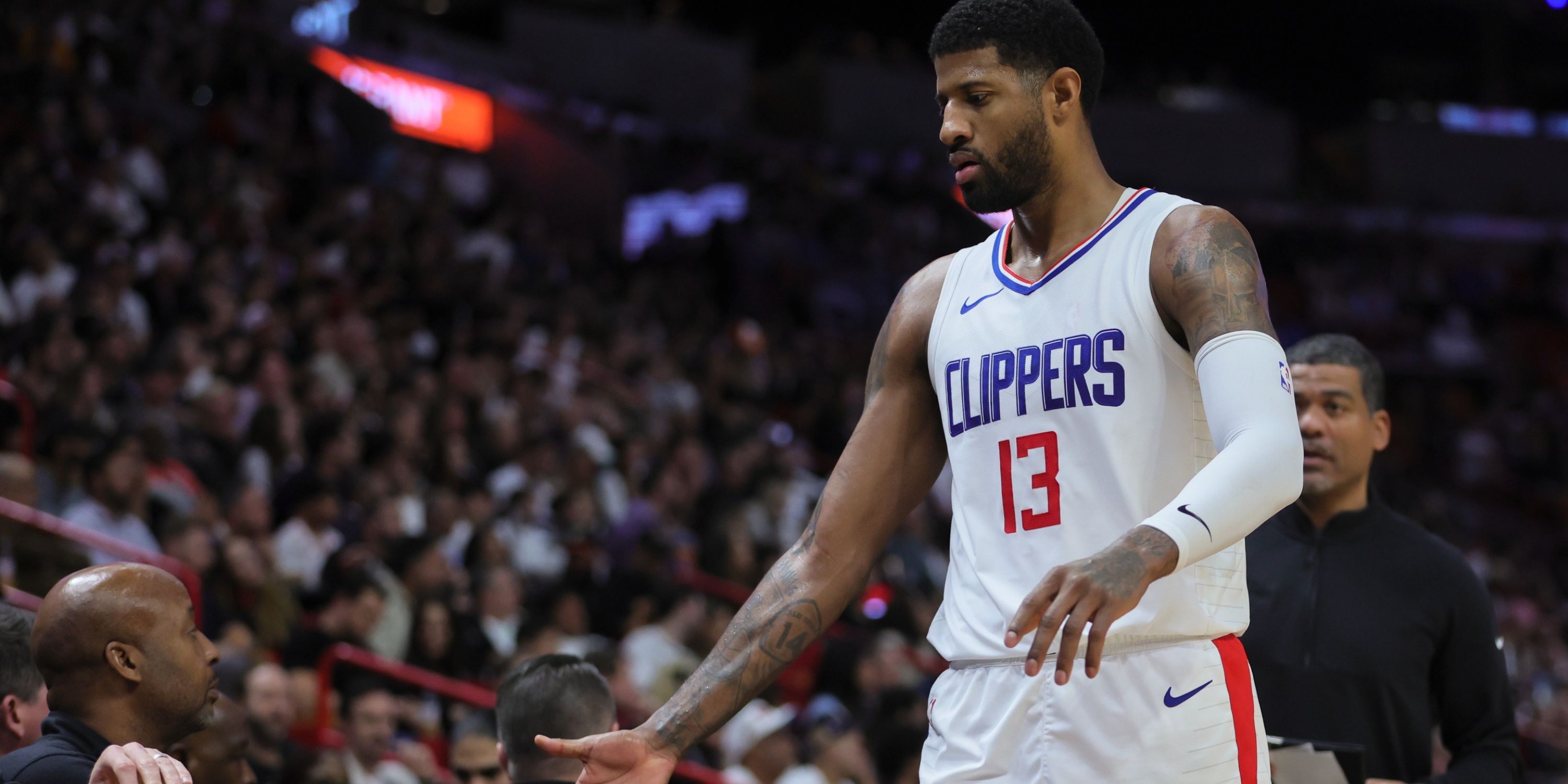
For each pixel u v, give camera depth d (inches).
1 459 331.3
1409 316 1304.1
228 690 260.4
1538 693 659.4
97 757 140.9
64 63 792.3
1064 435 107.9
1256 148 1366.9
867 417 126.0
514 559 467.5
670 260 1056.2
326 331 572.4
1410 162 1396.4
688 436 657.0
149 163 722.8
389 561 389.4
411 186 943.0
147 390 446.0
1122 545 92.4
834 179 1224.2
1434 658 162.9
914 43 1439.5
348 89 1024.9
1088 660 89.4
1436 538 166.9
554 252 930.1
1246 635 166.4
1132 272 108.0
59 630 144.5
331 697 323.9
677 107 1253.1
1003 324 113.0
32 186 623.2
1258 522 94.6
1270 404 97.1
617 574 434.3
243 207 709.9
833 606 122.3
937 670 486.9
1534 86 1529.3
